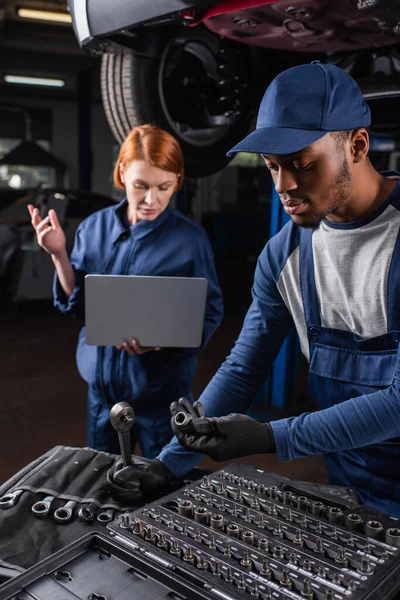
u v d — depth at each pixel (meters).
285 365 3.42
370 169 1.00
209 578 0.75
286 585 0.73
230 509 0.90
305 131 0.82
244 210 11.07
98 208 6.09
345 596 0.70
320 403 1.22
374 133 2.31
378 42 1.72
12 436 3.11
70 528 0.94
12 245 5.71
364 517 0.87
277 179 0.87
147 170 1.64
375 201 1.01
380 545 0.80
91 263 1.84
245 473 1.01
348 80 0.87
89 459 1.12
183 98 2.36
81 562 0.81
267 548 0.80
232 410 1.21
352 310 1.08
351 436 0.91
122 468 1.02
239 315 6.16
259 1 1.44
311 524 0.86
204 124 2.43
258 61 2.33
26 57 9.20
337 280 1.09
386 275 1.02
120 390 1.78
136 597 0.74
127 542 0.83
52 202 5.80
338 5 1.42
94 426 1.88
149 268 1.77
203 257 1.81
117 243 1.80
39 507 0.98
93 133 14.50
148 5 1.59
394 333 1.05
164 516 0.88
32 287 5.83
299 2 1.42
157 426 1.80
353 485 1.19
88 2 1.78
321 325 1.16
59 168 13.09
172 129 2.34
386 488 1.14
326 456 1.26
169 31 2.07
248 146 0.82
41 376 4.10
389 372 1.06
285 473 2.75
